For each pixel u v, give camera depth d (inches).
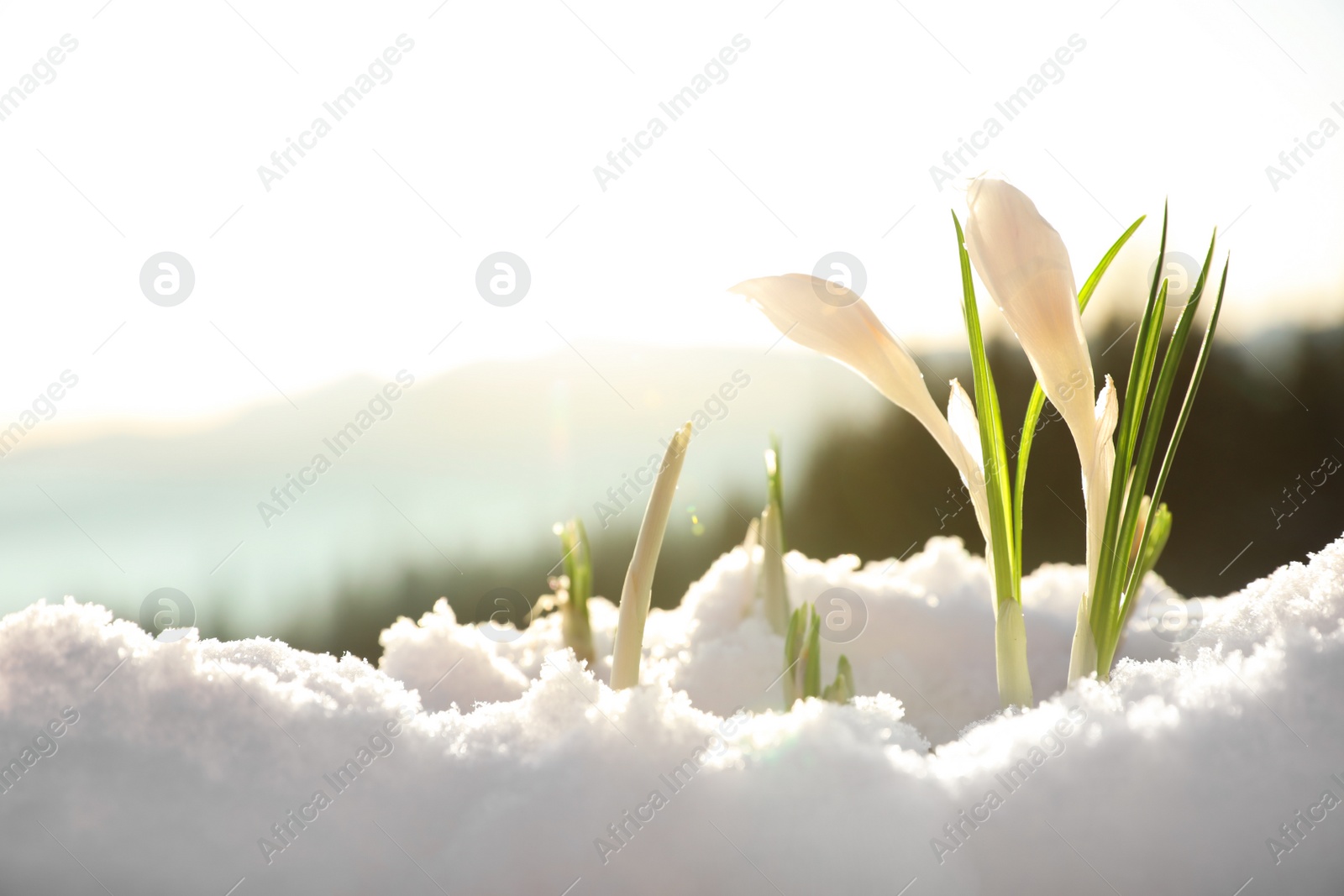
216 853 17.2
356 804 17.3
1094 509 19.8
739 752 17.4
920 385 19.9
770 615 23.1
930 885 16.9
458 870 17.1
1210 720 17.5
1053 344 19.4
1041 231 19.2
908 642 22.8
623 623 19.1
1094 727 17.5
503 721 18.0
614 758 17.4
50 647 17.8
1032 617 23.4
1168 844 17.1
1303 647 17.9
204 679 17.9
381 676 19.0
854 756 17.4
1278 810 17.2
